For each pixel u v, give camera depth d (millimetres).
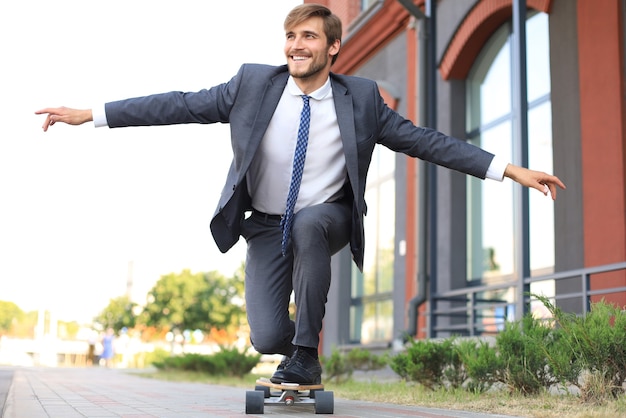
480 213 10867
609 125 7996
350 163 3406
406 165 12172
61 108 3312
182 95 3453
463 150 3441
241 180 3422
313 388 3525
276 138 3473
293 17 3359
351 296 14242
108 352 29484
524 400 4344
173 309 30328
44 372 11727
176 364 11922
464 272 10992
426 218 10203
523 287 7289
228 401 4922
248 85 3453
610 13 8133
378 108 3523
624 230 7672
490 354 4863
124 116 3365
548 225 9320
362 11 14789
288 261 3656
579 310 8195
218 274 31328
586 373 4109
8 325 51094
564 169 8617
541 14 9797
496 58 10867
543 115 9617
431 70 9477
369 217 13883
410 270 11688
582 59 8461
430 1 9672
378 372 9719
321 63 3361
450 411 3930
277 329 3572
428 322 9305
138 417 3461
